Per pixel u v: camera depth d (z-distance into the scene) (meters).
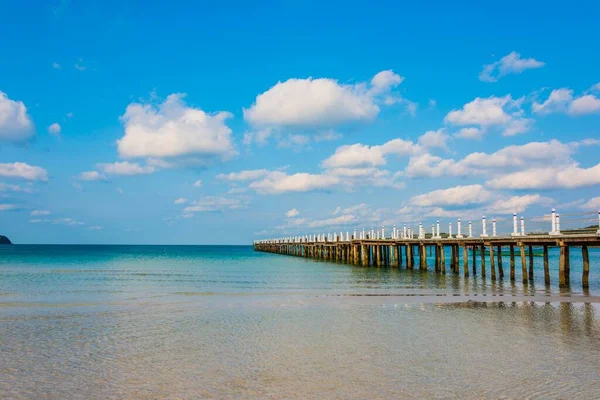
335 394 11.94
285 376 13.23
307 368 13.93
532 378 12.95
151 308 24.20
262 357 15.02
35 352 15.57
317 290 32.00
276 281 38.94
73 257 95.06
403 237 52.81
